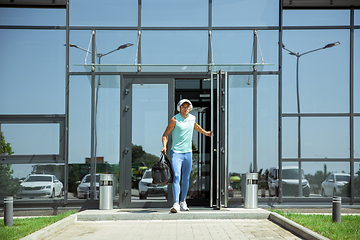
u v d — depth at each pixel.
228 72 8.80
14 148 8.60
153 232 6.30
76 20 8.92
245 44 8.94
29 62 8.78
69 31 8.88
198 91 9.16
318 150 8.83
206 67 8.75
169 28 8.95
